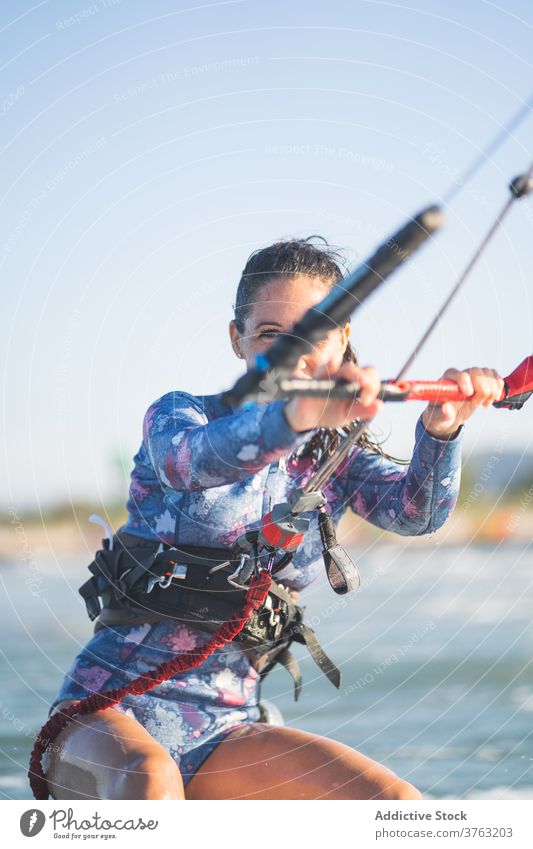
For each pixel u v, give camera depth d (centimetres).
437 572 1106
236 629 238
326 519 256
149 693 246
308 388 176
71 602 897
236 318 267
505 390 233
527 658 568
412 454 260
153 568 245
